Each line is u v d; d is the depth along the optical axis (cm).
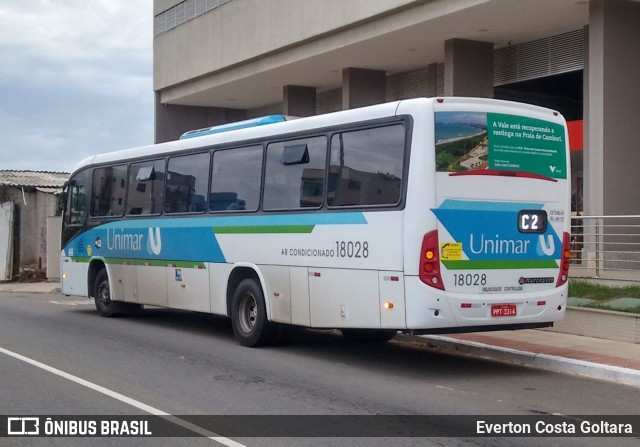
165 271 1464
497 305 1014
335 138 1109
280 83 2830
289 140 1196
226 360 1149
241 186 1287
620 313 1249
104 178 1689
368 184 1045
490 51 2225
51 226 2967
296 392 927
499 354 1175
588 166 1948
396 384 984
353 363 1136
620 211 1830
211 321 1650
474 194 1005
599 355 1123
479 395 923
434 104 988
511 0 1795
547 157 1078
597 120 1825
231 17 2730
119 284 1620
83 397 892
